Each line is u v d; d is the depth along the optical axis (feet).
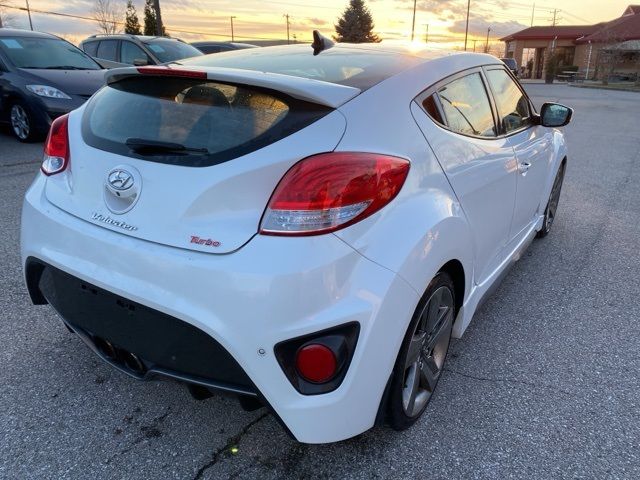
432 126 7.66
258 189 5.97
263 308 5.75
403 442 7.68
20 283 12.03
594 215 18.58
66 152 7.80
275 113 6.35
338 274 5.90
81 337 7.61
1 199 17.95
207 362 6.19
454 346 10.25
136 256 6.32
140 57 37.42
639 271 13.84
